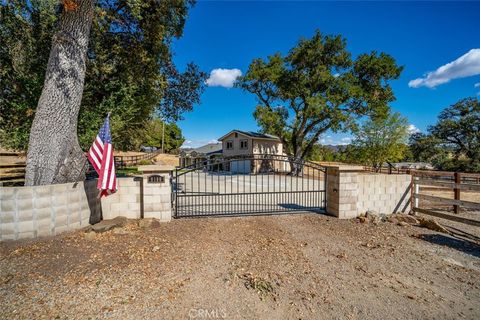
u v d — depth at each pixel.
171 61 10.46
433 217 6.70
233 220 6.11
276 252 4.21
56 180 5.26
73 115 5.54
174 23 9.05
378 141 21.55
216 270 3.51
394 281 3.36
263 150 25.47
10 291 2.83
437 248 4.52
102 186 4.84
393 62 17.94
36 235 4.34
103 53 8.20
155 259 3.77
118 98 8.52
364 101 18.50
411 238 5.02
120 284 3.06
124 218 5.41
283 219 6.28
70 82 5.42
